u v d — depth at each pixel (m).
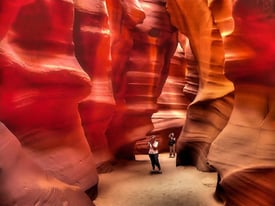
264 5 7.86
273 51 7.93
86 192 9.35
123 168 14.80
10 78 7.12
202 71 14.21
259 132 8.29
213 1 10.54
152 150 13.85
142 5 17.81
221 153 9.08
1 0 6.54
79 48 12.16
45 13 8.28
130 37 16.56
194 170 14.04
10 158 6.18
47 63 8.23
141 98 17.42
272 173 7.56
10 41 7.51
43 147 8.26
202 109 14.24
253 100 8.75
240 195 8.17
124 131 16.95
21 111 7.57
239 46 8.51
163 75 19.70
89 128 12.80
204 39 13.41
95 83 12.80
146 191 10.89
